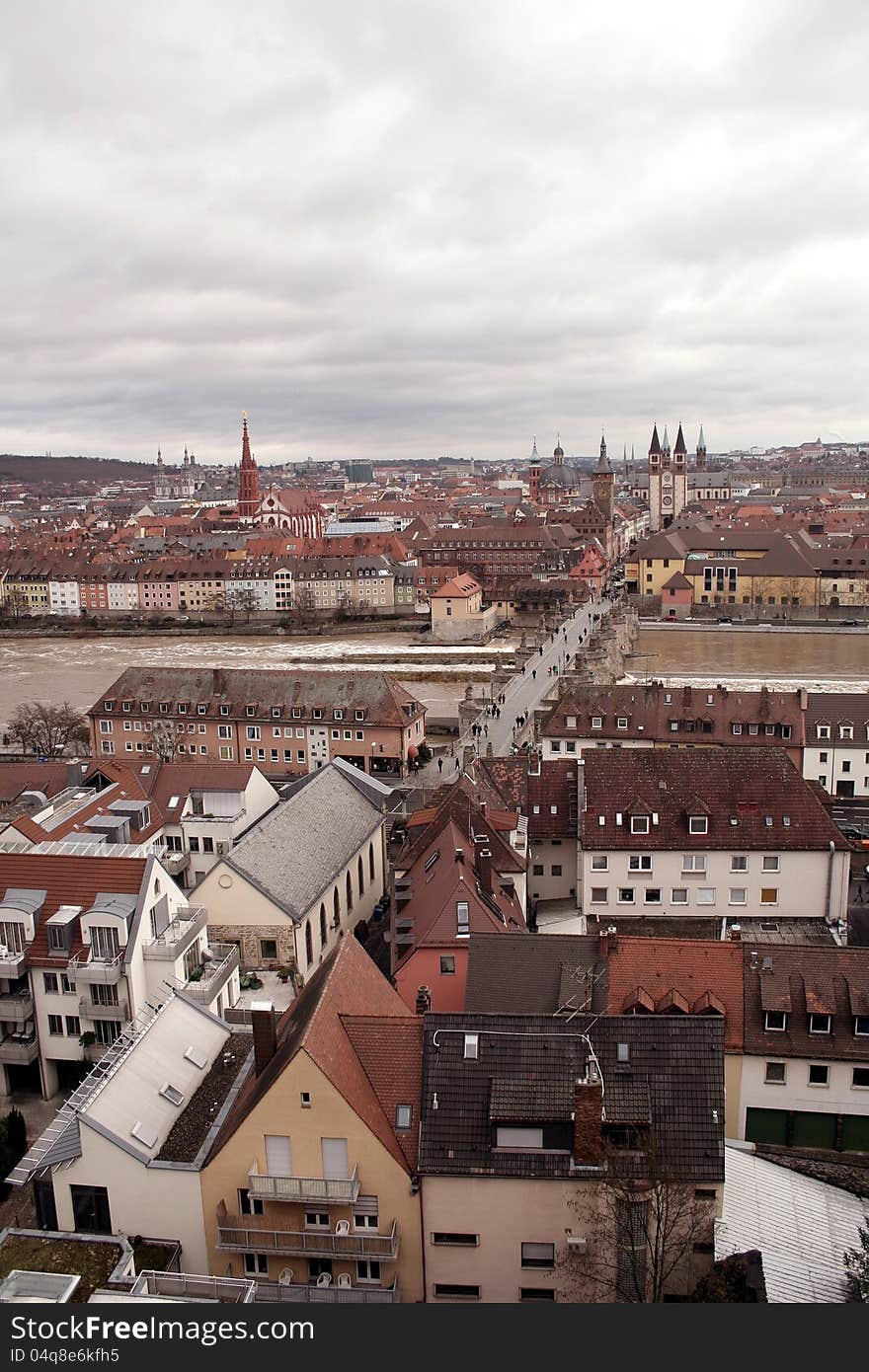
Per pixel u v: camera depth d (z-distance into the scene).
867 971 58.62
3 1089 70.06
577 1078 44.03
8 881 71.06
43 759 171.25
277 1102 43.66
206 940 74.81
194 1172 45.03
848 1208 47.78
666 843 91.81
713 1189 42.16
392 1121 45.25
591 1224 42.47
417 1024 47.56
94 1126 45.62
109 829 82.81
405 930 75.50
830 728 134.38
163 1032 53.50
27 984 69.06
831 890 91.06
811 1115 57.44
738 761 95.56
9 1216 57.25
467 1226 43.28
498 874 86.00
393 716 158.75
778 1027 57.75
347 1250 43.56
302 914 78.75
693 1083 43.94
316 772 111.06
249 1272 45.28
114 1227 46.19
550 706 159.50
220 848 95.38
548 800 99.12
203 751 166.62
